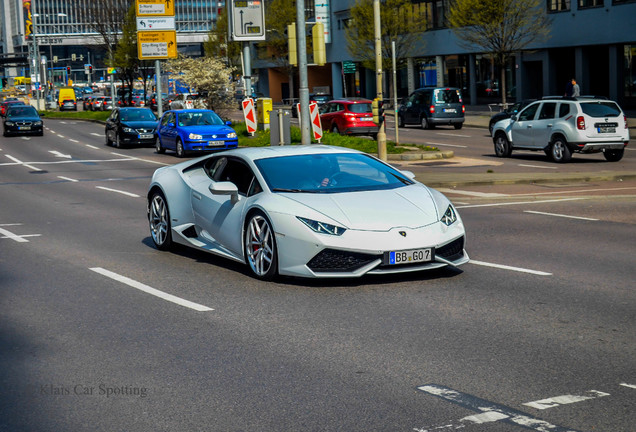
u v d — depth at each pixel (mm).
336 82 69750
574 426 4344
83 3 63719
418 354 5727
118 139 33969
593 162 22312
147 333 6496
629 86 42688
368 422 4477
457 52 54656
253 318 6871
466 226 11797
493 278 8258
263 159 8938
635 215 12523
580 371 5262
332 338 6195
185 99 43594
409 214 8000
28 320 7035
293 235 7809
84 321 6941
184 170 10086
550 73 47344
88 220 13680
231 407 4777
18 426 4570
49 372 5555
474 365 5441
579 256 9375
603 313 6773
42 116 72500
